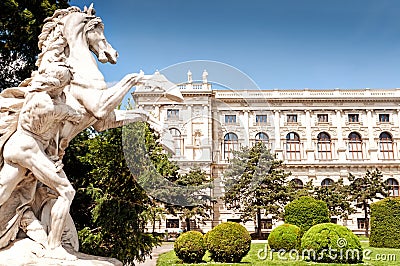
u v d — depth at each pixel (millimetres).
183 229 18906
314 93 46281
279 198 32375
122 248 7270
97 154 7746
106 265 3939
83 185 7996
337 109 46281
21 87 4270
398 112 46375
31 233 3932
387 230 19703
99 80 4383
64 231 4211
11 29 8547
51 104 3863
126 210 7395
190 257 12688
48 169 3889
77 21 4480
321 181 44562
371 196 37344
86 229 7277
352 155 45906
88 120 4375
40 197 4164
